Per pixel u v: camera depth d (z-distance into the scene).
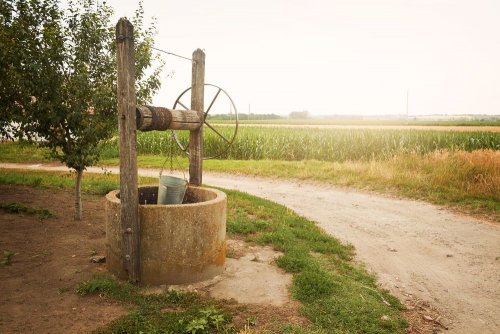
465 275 5.62
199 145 6.04
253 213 8.26
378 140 20.34
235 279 4.84
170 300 4.18
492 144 20.53
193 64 5.79
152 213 4.46
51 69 6.33
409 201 10.59
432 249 6.73
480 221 8.61
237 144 21.09
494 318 4.39
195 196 5.89
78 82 6.41
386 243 6.99
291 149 20.70
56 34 6.29
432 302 4.71
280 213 8.39
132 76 4.29
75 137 6.89
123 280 4.64
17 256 5.35
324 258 5.80
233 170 15.77
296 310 4.08
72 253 5.57
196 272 4.69
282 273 5.07
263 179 14.23
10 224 6.71
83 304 4.08
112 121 6.86
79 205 7.27
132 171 4.37
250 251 5.92
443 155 13.51
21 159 18.09
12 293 4.28
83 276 4.76
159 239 4.51
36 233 6.36
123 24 4.16
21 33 6.19
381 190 11.82
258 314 3.96
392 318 4.12
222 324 3.70
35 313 3.86
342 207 9.82
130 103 4.28
